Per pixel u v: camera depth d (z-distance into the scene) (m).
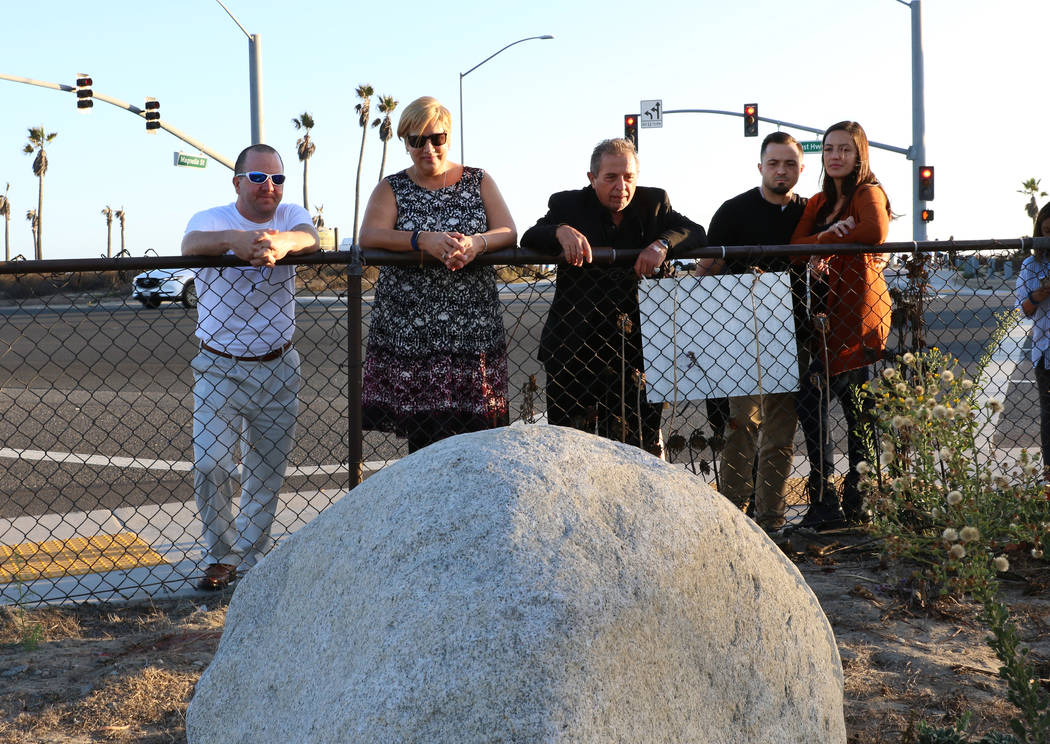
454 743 1.69
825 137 4.54
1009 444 6.59
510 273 4.18
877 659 3.32
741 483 4.72
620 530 1.97
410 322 3.91
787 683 2.11
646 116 23.97
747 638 2.06
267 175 3.96
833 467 4.68
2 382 10.96
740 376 4.22
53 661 3.39
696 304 4.18
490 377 4.00
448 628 1.77
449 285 3.91
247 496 4.25
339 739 1.77
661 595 1.92
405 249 3.81
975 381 3.88
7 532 4.98
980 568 2.87
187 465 6.71
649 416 4.36
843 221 4.32
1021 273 5.05
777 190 4.75
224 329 4.02
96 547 4.77
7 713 2.99
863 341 4.50
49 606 3.95
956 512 3.57
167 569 4.43
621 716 1.78
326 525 2.21
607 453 2.18
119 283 4.55
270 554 2.34
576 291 4.17
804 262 4.55
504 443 2.13
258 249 3.63
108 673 3.27
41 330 16.30
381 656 1.80
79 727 2.90
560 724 1.70
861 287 4.50
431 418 3.93
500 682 1.71
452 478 2.02
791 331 4.25
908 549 3.78
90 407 9.21
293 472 6.43
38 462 6.83
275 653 2.12
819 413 4.53
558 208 4.27
